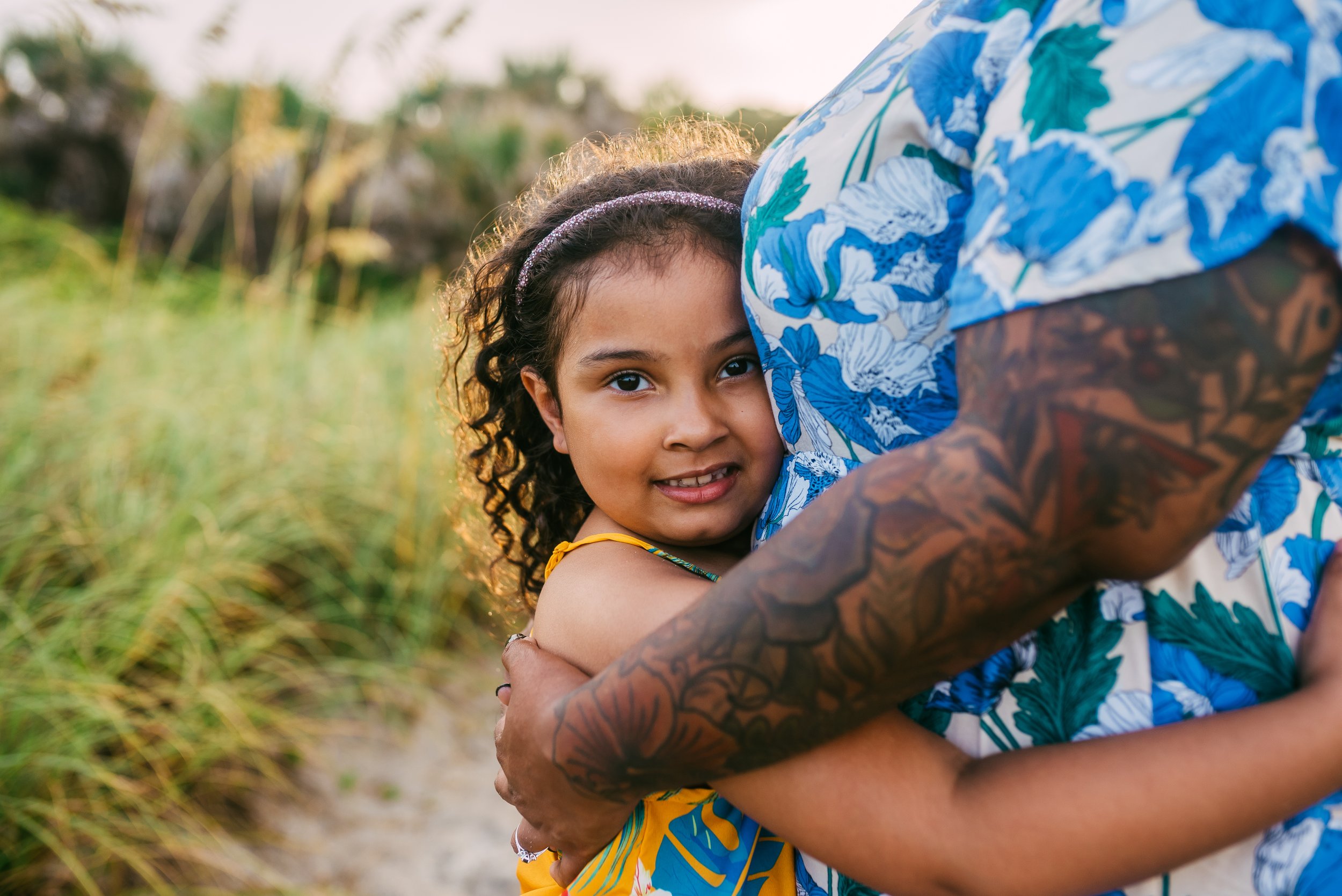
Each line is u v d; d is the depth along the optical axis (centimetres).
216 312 577
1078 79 59
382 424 474
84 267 674
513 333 120
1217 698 70
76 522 341
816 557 60
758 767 66
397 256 1202
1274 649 69
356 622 402
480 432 134
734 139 146
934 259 73
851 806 67
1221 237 53
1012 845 64
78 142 1252
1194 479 54
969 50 69
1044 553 57
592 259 98
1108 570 59
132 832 274
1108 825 63
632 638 83
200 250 1093
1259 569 70
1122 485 55
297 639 386
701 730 64
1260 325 52
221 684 316
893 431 80
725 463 95
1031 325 57
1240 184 53
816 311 79
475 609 439
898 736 69
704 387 95
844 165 75
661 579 86
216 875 287
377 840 320
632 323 94
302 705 368
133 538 344
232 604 359
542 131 1346
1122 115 57
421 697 386
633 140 147
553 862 112
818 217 77
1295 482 71
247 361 505
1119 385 54
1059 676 73
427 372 480
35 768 264
